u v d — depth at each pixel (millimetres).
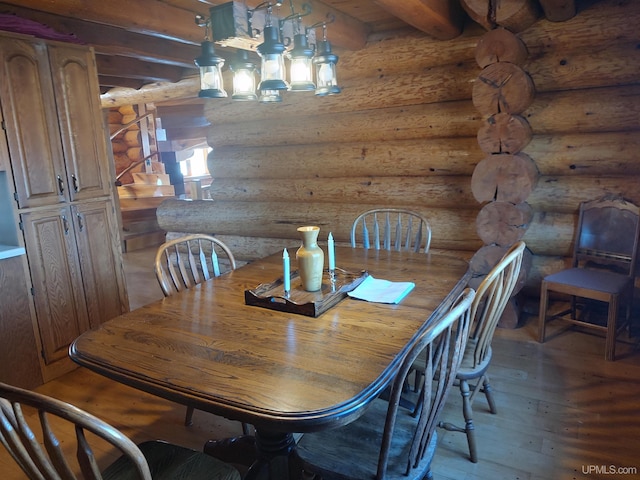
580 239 3242
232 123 4887
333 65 2305
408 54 3740
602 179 3234
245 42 2070
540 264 3506
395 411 1321
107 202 3252
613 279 2988
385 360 1447
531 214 3352
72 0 2609
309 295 1976
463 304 1444
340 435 1623
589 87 3193
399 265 2459
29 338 2830
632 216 3012
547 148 3311
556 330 3338
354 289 2078
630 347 3047
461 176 3789
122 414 2584
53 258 2928
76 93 3004
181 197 8312
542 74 3225
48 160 2865
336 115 4211
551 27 3129
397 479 1421
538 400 2520
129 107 7637
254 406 1235
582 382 2670
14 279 2734
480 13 2914
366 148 4082
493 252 3262
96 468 1112
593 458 2078
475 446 2143
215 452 2162
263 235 4867
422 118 3777
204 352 1547
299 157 4430
